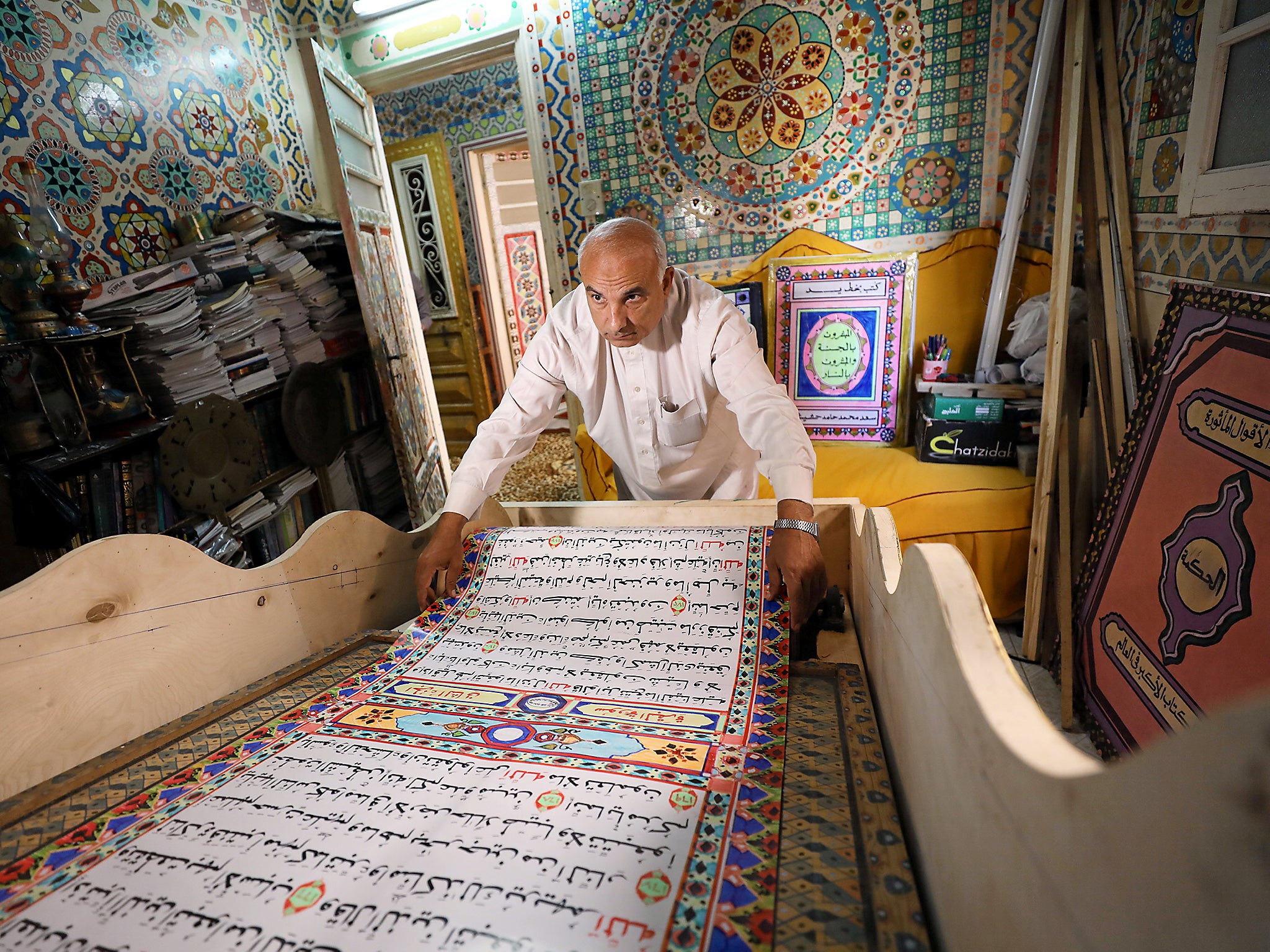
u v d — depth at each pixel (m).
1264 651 1.04
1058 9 2.35
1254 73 1.38
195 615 0.93
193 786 0.74
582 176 3.23
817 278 2.95
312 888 0.59
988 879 0.41
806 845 0.60
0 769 0.74
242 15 2.79
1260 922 0.20
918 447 2.71
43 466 1.62
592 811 0.66
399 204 5.31
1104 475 1.97
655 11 2.92
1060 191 2.11
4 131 1.84
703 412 1.60
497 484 1.45
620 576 1.11
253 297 2.41
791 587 1.00
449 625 1.09
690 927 0.52
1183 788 0.23
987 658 0.46
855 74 2.79
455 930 0.53
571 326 1.55
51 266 1.85
